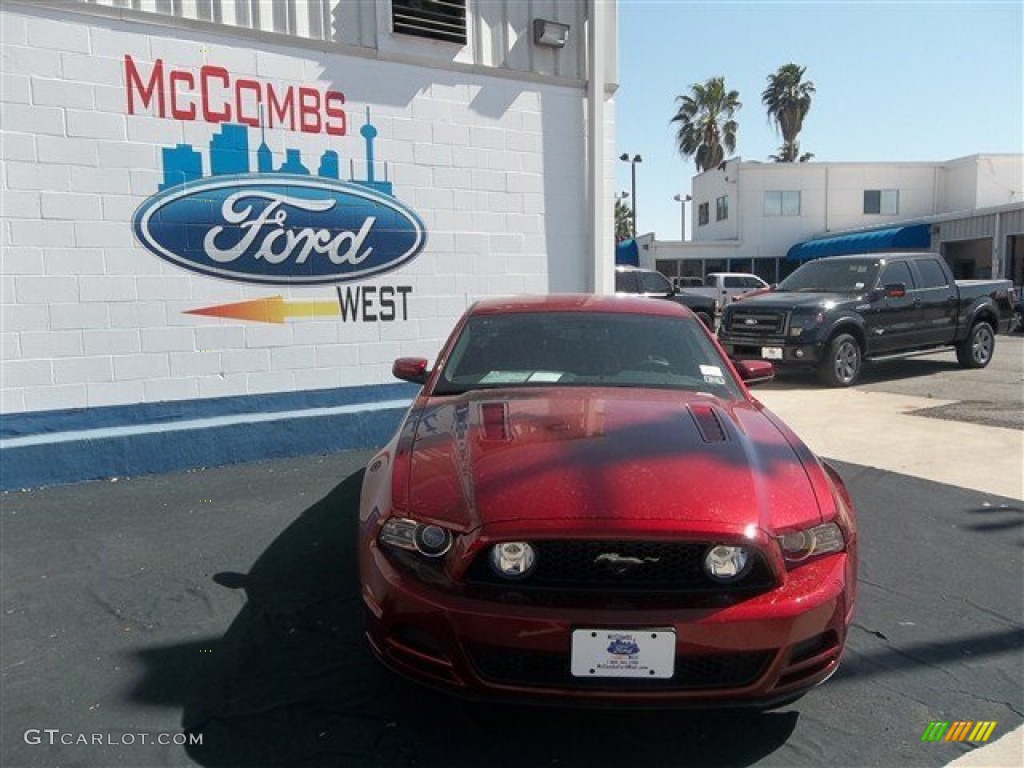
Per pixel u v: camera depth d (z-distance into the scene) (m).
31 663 3.35
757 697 2.59
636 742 2.88
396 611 2.69
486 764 2.74
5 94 5.50
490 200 7.70
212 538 4.73
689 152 51.38
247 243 6.48
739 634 2.54
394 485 2.97
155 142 6.03
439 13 7.22
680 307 4.74
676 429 3.21
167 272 6.16
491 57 7.61
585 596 2.57
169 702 3.07
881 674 3.36
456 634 2.57
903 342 12.13
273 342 6.67
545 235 8.05
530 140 7.89
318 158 6.76
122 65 5.87
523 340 4.22
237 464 6.32
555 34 7.79
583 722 2.98
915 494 5.86
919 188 37.47
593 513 2.61
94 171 5.82
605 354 4.12
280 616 3.77
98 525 4.93
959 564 4.55
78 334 5.87
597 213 8.23
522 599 2.57
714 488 2.74
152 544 4.64
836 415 8.98
